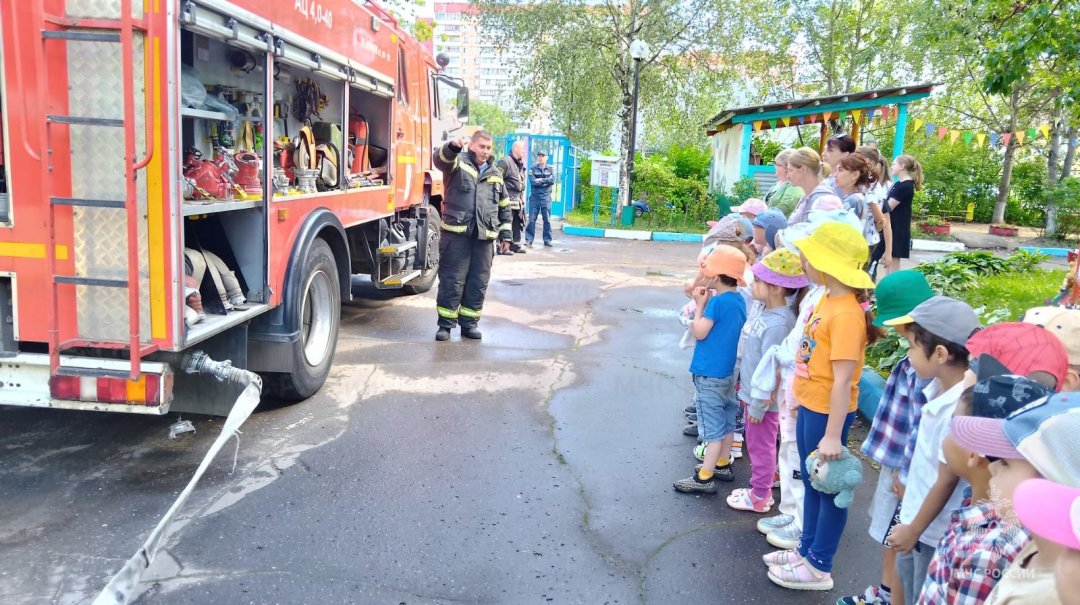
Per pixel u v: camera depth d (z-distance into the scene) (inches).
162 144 146.7
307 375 218.7
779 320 156.3
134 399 151.3
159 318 152.2
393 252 317.4
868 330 128.2
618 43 833.5
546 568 141.0
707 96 869.2
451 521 156.9
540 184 613.0
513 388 244.2
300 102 249.4
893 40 936.3
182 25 151.5
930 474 99.6
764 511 166.2
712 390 169.9
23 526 147.8
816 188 212.4
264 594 129.0
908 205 362.9
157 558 138.5
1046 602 58.3
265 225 192.1
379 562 140.4
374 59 279.6
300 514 157.0
